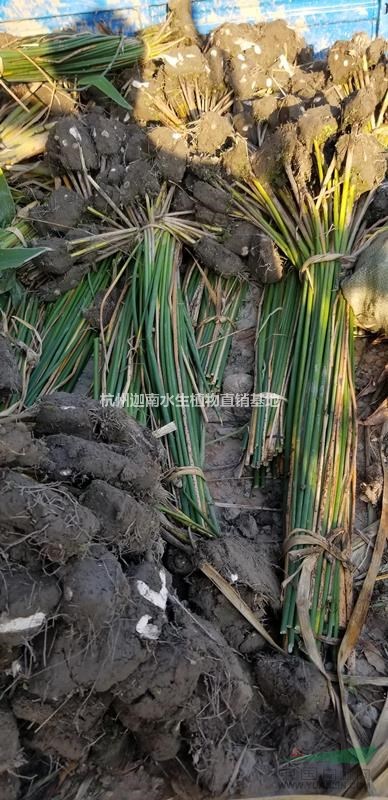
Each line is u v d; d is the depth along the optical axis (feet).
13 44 3.10
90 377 2.81
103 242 2.89
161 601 1.84
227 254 2.92
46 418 2.05
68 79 3.16
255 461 2.46
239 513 2.49
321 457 2.35
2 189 2.77
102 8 3.78
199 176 3.00
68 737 1.76
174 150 2.97
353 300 2.65
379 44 3.16
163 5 3.76
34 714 1.68
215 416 2.73
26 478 1.74
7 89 3.01
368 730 2.00
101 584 1.66
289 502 2.33
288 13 3.85
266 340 2.79
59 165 2.98
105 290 2.91
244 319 2.97
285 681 1.94
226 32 3.40
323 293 2.67
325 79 3.33
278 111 3.09
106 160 3.01
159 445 2.28
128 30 3.83
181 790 1.82
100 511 1.81
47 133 3.05
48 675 1.64
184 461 2.40
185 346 2.73
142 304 2.76
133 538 1.87
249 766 1.88
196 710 1.78
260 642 2.08
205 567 2.06
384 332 2.70
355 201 2.92
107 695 1.76
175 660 1.72
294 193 2.85
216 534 2.27
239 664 1.98
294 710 1.93
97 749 1.82
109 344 2.74
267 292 2.94
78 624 1.64
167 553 2.21
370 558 2.34
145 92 3.18
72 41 3.10
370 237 2.87
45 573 1.67
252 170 2.92
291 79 3.35
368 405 2.71
